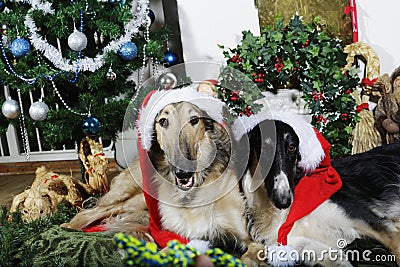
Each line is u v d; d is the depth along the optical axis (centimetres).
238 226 197
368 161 211
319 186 198
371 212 192
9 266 194
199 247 190
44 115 278
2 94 395
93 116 288
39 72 275
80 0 274
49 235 217
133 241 87
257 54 273
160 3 361
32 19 270
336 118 280
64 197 268
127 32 285
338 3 301
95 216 244
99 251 203
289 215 193
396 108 273
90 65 277
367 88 287
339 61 280
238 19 317
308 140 197
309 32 280
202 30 323
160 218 208
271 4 308
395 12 304
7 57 285
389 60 311
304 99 274
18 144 407
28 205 259
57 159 404
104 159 287
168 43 364
